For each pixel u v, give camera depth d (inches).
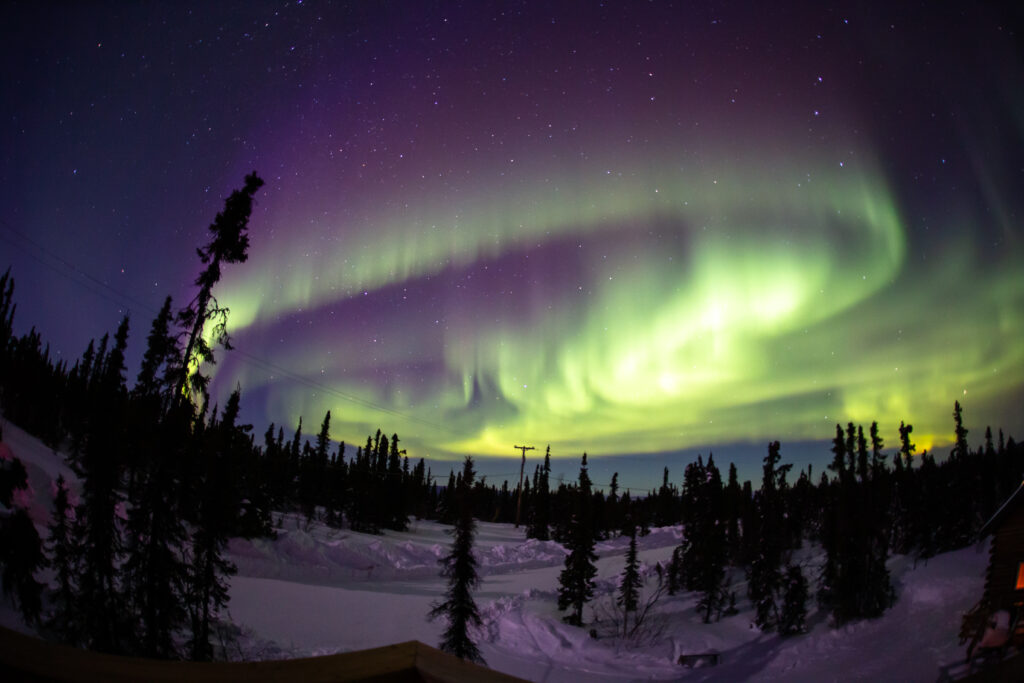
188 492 909.8
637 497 4643.2
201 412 922.7
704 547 2010.3
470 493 1155.3
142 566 863.1
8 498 647.1
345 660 58.1
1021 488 998.4
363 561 2010.3
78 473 852.0
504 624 1600.6
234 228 878.4
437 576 2089.1
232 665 54.1
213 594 936.3
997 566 1028.5
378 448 3225.9
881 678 1072.8
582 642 1537.9
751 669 1353.3
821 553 2246.6
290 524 2353.6
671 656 1487.5
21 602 666.8
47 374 2178.9
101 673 45.5
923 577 1588.3
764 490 2018.9
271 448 2701.8
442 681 56.4
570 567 1824.6
